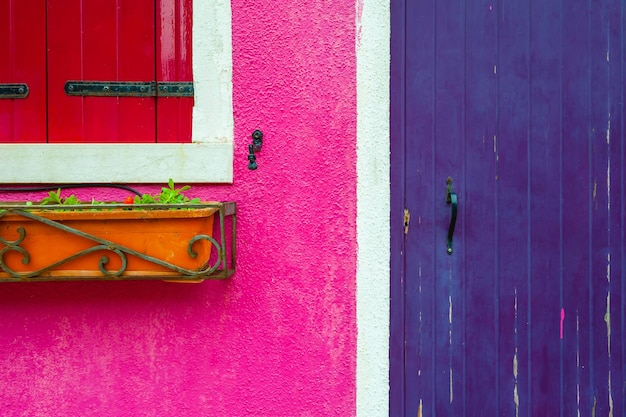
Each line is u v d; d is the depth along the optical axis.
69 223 1.38
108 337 1.62
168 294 1.63
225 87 1.62
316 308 1.64
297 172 1.63
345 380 1.64
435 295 1.76
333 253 1.64
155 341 1.63
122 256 1.38
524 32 1.76
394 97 1.75
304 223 1.63
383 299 1.65
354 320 1.64
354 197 1.63
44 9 1.70
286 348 1.64
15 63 1.70
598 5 1.77
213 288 1.63
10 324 1.61
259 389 1.64
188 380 1.63
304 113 1.63
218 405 1.63
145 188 1.62
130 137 1.70
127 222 1.38
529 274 1.77
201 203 1.44
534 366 1.76
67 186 1.60
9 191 1.60
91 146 1.59
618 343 1.76
